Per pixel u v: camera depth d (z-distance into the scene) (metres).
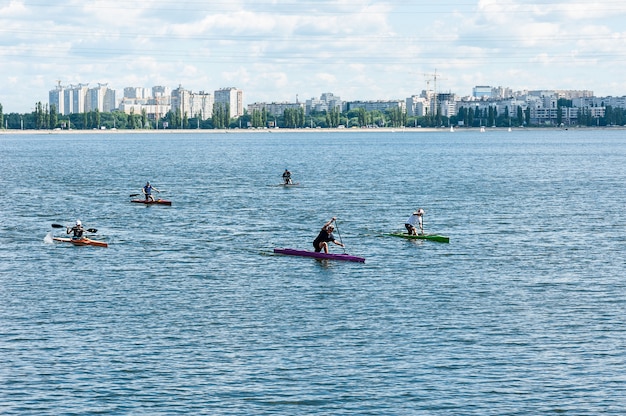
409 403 44.16
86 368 48.75
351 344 53.09
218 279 71.94
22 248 87.25
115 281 71.00
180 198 138.12
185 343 53.25
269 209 122.00
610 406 43.81
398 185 164.00
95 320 58.34
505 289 67.81
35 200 135.00
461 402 44.25
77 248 87.50
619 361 50.03
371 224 105.56
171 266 77.62
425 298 64.81
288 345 52.94
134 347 52.41
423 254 83.75
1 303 62.91
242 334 55.16
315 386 46.28
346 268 76.69
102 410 43.12
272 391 45.56
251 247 88.12
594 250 85.94
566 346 52.75
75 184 167.12
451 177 186.12
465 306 62.28
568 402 44.31
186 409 43.28
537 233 97.75
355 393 45.34
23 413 42.78
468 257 82.00
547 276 72.94
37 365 49.16
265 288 68.44
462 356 50.91
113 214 116.38
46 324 57.28
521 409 43.47
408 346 52.78
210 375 47.75
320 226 104.06
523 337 54.53
